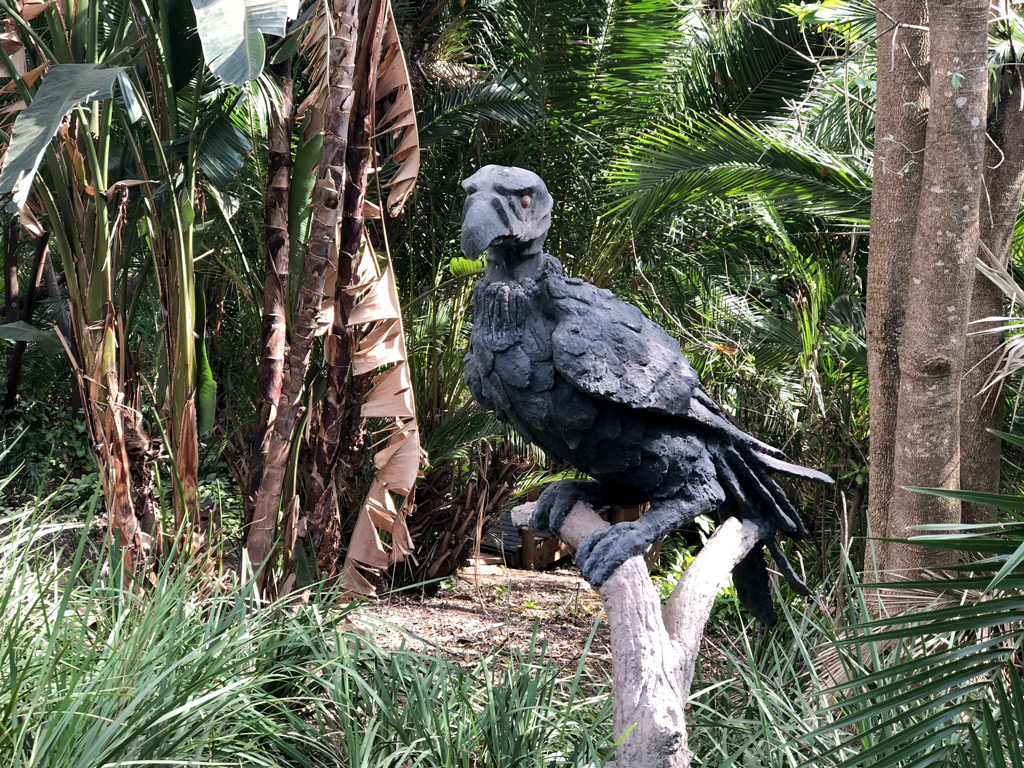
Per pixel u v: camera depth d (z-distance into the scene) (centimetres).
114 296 392
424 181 578
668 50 516
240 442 573
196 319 458
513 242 221
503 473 596
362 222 407
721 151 439
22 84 361
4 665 270
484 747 300
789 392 500
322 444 421
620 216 532
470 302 579
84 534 296
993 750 211
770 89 564
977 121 293
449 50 593
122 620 307
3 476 686
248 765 290
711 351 520
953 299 302
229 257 502
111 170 413
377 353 419
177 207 382
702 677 379
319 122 405
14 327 423
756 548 267
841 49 533
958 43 290
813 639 378
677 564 558
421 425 581
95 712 252
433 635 520
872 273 349
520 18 507
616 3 494
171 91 389
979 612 206
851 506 468
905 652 277
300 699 324
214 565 399
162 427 395
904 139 335
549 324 230
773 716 304
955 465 311
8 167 283
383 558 435
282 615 362
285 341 418
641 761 195
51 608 317
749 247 596
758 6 552
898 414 320
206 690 286
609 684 374
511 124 577
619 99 530
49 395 870
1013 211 357
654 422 234
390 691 329
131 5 399
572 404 229
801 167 427
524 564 727
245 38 274
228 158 413
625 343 228
